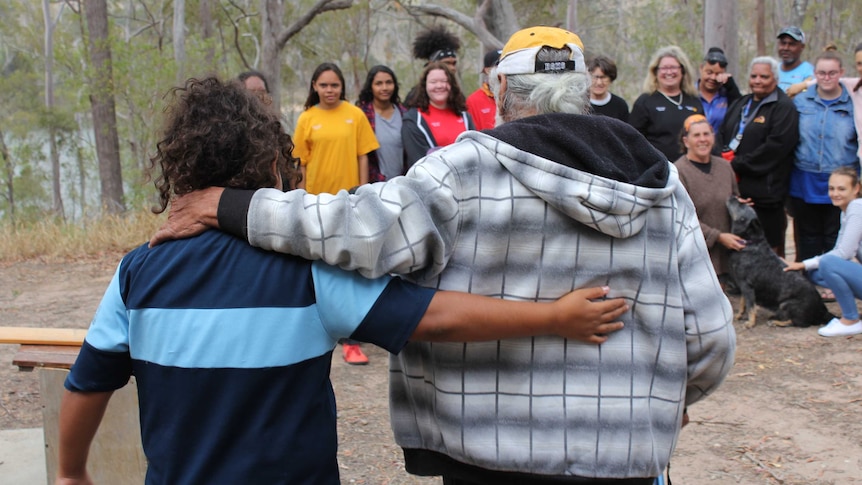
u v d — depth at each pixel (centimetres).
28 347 296
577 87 188
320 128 526
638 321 184
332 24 2753
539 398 181
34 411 449
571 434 180
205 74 182
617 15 3262
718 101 675
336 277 168
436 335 171
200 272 166
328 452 173
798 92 644
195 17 2803
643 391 183
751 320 566
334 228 162
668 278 183
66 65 1972
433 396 189
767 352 515
